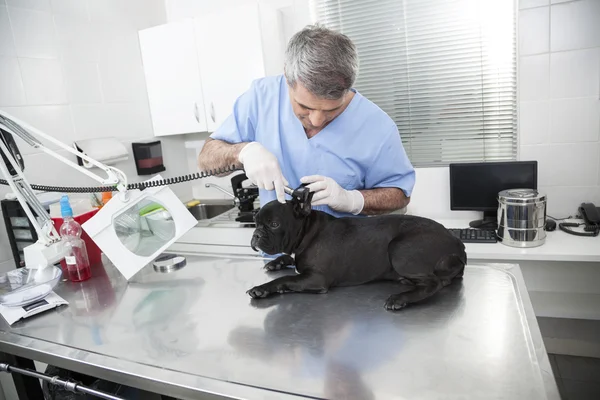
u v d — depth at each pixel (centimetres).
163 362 76
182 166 277
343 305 91
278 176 107
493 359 68
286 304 94
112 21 224
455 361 69
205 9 257
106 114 221
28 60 181
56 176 192
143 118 246
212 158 132
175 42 232
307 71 95
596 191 211
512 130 220
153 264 126
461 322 80
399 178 142
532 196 181
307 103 104
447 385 63
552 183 217
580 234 192
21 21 178
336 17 235
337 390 64
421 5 219
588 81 201
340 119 132
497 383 63
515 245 186
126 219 118
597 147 206
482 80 218
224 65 223
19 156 112
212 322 89
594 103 202
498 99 218
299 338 80
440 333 77
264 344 79
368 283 101
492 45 212
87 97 210
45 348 86
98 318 97
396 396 62
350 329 81
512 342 73
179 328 88
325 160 135
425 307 87
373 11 228
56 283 115
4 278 118
